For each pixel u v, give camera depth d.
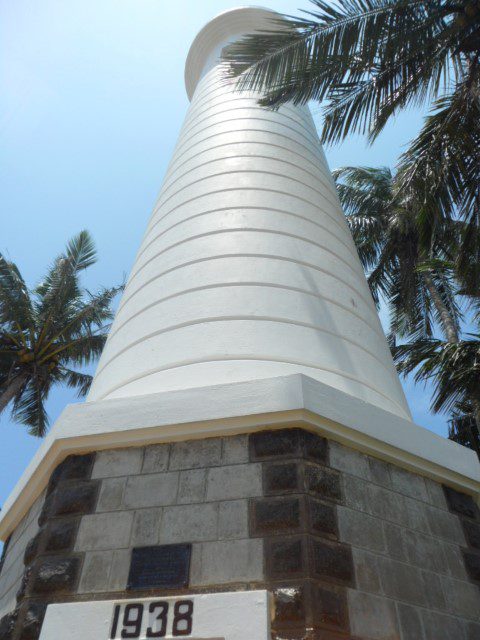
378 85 9.70
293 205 8.74
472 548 5.42
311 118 13.91
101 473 5.20
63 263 23.69
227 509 4.64
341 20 9.10
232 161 9.72
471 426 17.31
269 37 9.21
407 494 5.33
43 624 4.27
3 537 6.83
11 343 23.06
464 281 12.05
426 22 9.16
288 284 7.12
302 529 4.36
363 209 20.89
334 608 4.05
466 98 9.83
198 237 7.98
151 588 4.32
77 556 4.68
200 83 14.78
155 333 6.75
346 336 6.93
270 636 3.86
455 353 12.77
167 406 5.36
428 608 4.62
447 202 10.39
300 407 4.91
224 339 6.27
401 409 6.81
